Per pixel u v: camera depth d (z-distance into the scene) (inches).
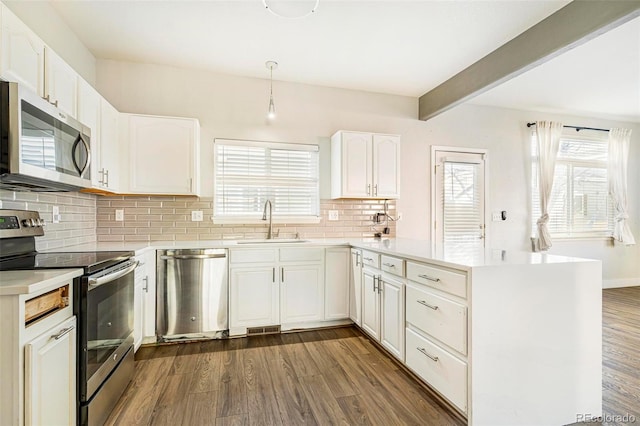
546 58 97.3
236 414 68.9
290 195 141.9
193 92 130.0
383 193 139.0
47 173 62.0
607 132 193.3
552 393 66.0
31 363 44.4
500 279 63.4
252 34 105.0
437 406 71.9
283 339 112.2
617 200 191.3
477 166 168.4
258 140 137.0
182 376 85.4
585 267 68.8
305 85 143.6
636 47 111.0
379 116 153.9
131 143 111.8
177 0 88.4
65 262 64.0
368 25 99.6
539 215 177.6
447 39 107.5
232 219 133.0
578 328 67.9
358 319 116.3
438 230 162.1
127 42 110.1
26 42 63.3
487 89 121.7
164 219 125.8
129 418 67.2
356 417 67.9
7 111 53.4
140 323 99.6
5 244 68.4
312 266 120.3
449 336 67.8
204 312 109.5
